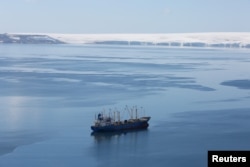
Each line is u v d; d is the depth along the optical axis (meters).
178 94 112.25
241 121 81.88
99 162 58.72
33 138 68.81
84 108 91.62
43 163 57.72
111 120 76.38
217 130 75.12
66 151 62.88
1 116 82.69
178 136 71.25
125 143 67.31
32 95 107.12
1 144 65.38
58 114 85.25
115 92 114.31
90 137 70.06
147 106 95.12
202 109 92.88
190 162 59.16
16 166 56.34
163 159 60.19
